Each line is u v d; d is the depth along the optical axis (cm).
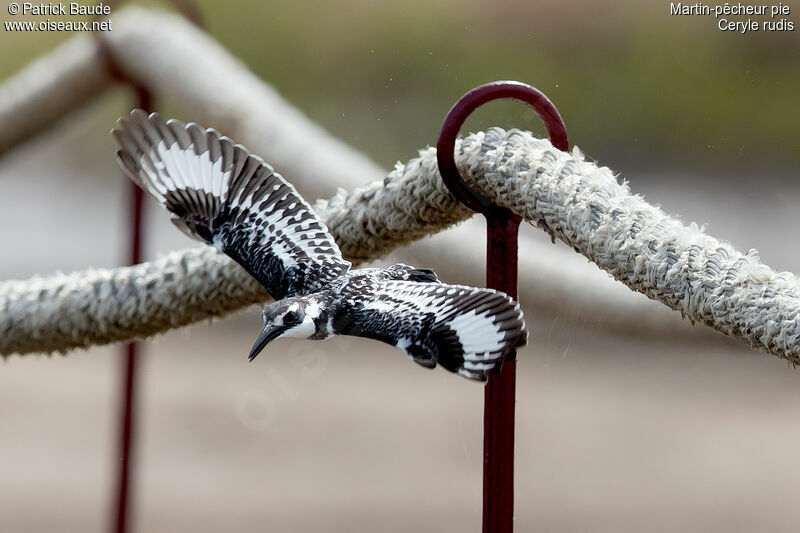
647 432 782
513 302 353
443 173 369
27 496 716
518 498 714
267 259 373
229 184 378
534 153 365
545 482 730
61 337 403
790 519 681
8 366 934
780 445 763
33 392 871
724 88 970
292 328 361
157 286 397
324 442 785
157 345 918
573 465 750
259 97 483
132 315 397
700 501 702
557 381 834
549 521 680
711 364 835
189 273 395
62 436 789
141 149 377
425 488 721
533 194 362
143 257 472
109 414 837
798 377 859
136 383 479
